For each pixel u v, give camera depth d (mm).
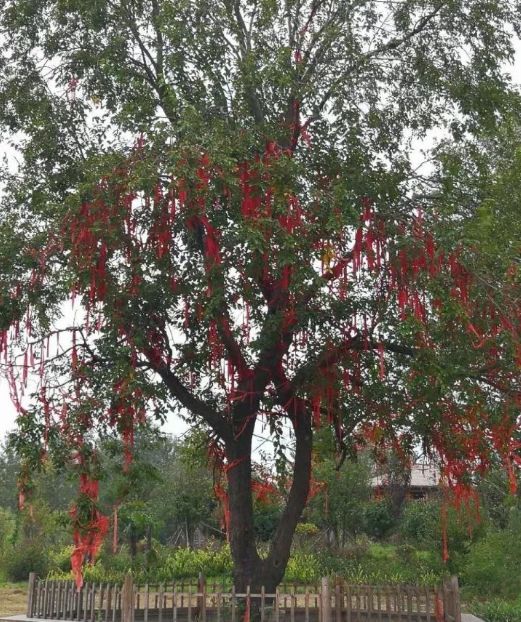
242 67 11383
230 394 11695
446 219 10680
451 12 12578
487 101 12430
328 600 10711
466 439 11180
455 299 9797
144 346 10898
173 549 27484
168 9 11367
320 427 12875
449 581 10922
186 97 11367
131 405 10445
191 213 9891
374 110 12320
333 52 12234
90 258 9953
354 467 24922
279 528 12203
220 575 22938
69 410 10484
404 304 10062
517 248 10578
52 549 30156
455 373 10250
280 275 10320
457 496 11594
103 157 10391
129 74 11992
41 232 10664
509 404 10867
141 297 10555
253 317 10930
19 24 12609
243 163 10211
